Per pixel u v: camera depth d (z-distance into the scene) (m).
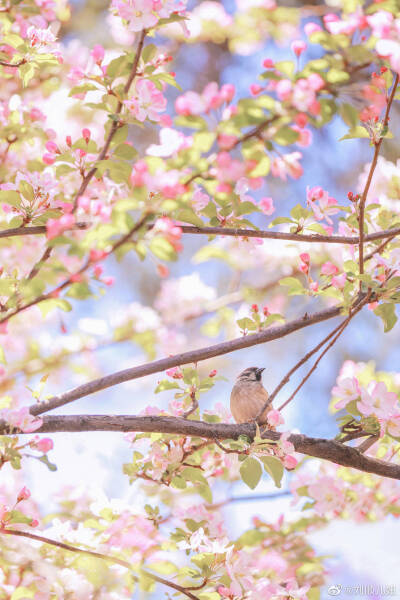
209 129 7.18
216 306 16.64
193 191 8.70
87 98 9.02
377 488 11.38
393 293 8.75
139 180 7.31
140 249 7.34
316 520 11.24
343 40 7.66
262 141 7.27
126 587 8.72
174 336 16.23
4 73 10.59
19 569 8.16
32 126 9.69
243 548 10.20
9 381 13.84
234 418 13.40
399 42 7.59
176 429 8.87
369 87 7.51
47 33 9.51
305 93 7.22
